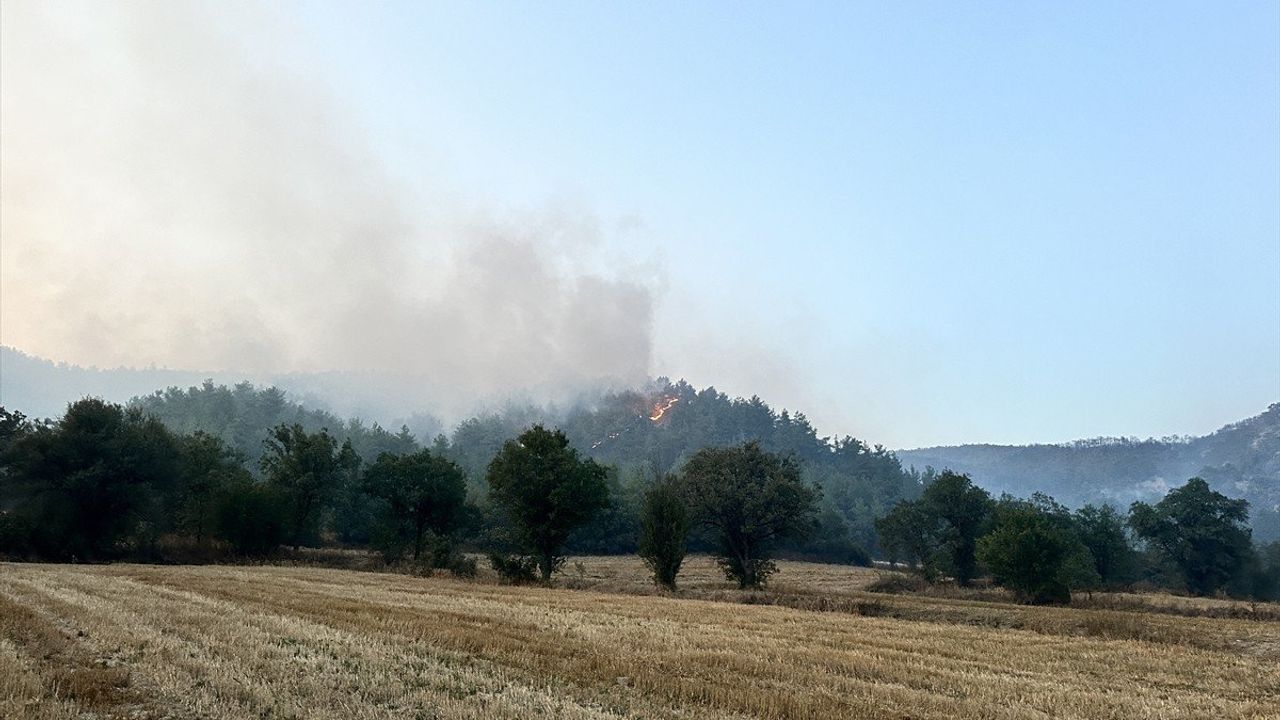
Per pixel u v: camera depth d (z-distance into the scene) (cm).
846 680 1605
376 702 1226
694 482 6788
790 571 9669
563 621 2452
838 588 7031
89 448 6675
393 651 1648
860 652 2041
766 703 1310
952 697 1535
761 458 6969
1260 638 2642
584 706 1257
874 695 1495
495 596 3538
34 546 6350
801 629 2606
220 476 7900
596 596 3888
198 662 1446
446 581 4844
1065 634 3025
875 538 19862
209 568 4847
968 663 1988
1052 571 5103
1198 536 9906
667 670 1623
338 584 3791
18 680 1210
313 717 1113
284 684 1296
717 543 6956
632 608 3175
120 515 6775
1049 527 5362
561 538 5750
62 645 1588
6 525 6216
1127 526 10450
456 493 7844
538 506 5691
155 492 7075
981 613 3522
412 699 1241
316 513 8281
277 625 1966
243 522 7000
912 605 3925
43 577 3391
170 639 1705
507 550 7256
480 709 1195
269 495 7162
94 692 1205
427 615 2377
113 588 2905
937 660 2014
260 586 3312
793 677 1619
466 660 1616
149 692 1240
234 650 1580
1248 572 10344
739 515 6694
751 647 2050
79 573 3794
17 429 7019
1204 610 4425
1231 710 1502
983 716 1361
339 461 8294
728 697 1348
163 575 3797
